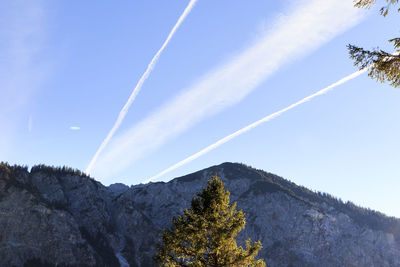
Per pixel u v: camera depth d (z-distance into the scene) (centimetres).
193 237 2570
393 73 1215
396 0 1176
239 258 2520
